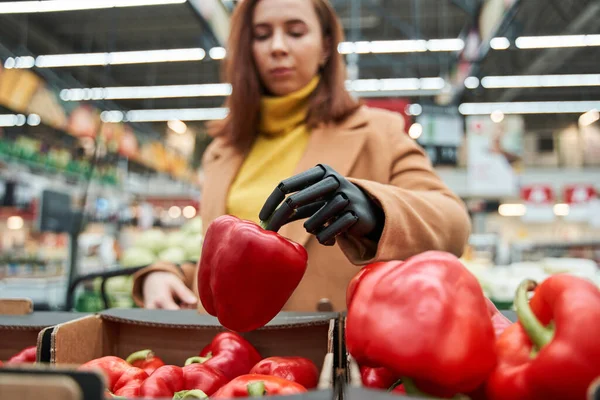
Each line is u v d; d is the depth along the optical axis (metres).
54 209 3.42
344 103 1.54
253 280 0.84
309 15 1.52
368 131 1.48
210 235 0.91
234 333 1.14
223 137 1.74
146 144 10.49
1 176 8.76
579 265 4.18
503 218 15.98
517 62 11.05
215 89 10.41
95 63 8.34
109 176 9.22
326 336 1.15
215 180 1.66
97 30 9.55
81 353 1.06
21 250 9.41
